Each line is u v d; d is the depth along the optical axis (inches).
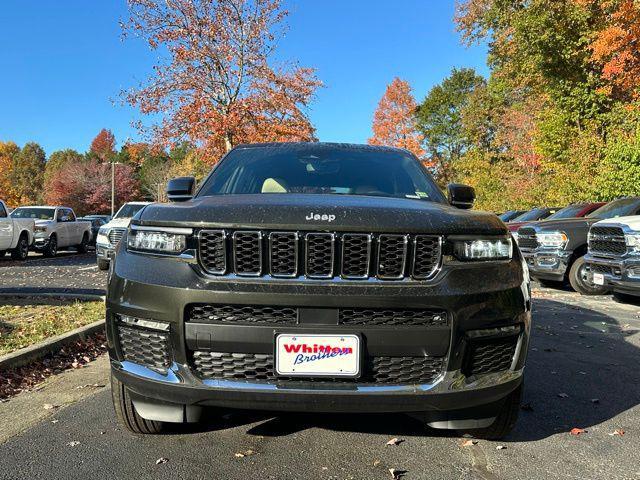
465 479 106.8
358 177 152.9
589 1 751.1
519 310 109.2
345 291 99.3
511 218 852.6
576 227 398.9
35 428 130.9
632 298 351.9
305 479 106.0
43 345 195.0
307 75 665.0
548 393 162.4
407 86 1742.1
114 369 111.0
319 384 100.0
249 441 123.6
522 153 1284.4
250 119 627.8
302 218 102.0
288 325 99.4
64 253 911.0
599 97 853.2
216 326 100.0
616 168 682.8
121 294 108.0
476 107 1916.8
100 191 2434.8
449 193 146.4
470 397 104.0
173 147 639.1
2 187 3097.9
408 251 102.8
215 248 102.8
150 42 593.6
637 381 175.2
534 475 108.8
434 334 101.1
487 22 957.8
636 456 118.5
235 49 616.4
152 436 126.0
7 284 426.0
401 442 123.9
